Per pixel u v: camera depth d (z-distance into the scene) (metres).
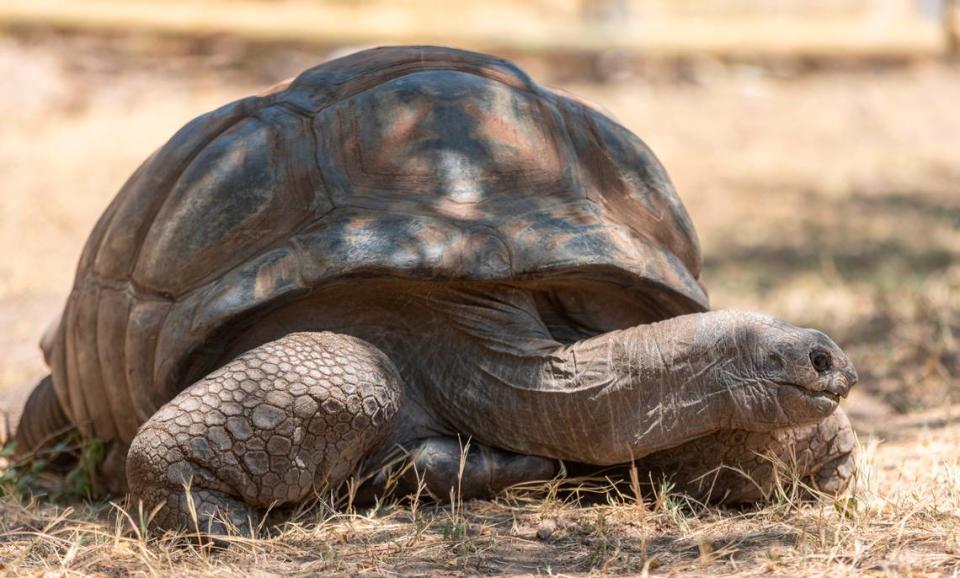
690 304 11.93
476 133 11.84
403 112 11.89
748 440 11.13
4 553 10.48
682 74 58.22
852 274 26.64
